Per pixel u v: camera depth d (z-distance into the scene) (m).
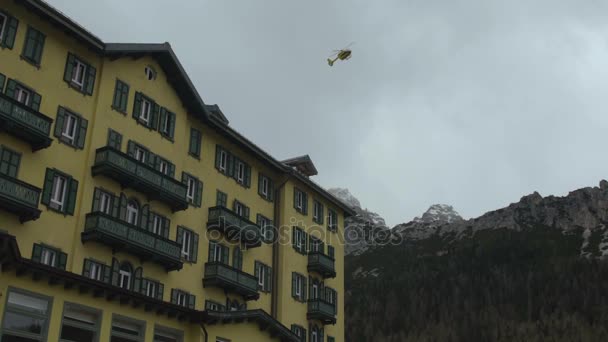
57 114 31.41
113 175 33.25
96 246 32.00
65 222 30.66
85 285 23.98
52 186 30.39
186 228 39.09
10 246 20.91
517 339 129.25
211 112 43.62
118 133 34.66
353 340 147.00
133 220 35.00
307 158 56.28
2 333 20.91
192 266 38.97
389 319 154.25
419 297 163.50
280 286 46.94
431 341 138.00
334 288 54.50
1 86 28.77
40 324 22.36
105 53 34.34
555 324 130.38
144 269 34.88
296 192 51.34
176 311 28.52
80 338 23.91
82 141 32.50
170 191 36.41
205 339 29.42
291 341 34.50
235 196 44.50
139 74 37.00
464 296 158.75
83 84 33.22
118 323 25.73
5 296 21.16
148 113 37.38
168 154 38.22
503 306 147.75
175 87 39.81
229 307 41.53
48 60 31.47
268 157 47.69
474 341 134.25
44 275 22.52
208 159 42.50
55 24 31.88
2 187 26.88
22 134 28.78
